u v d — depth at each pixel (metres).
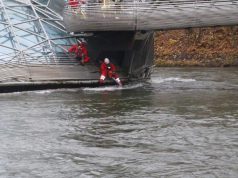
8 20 41.47
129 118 25.83
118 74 41.81
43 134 22.44
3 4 42.59
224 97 33.22
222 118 25.42
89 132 22.72
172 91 37.19
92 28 38.69
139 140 21.05
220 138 21.09
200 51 69.06
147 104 30.48
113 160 18.28
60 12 44.41
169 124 24.12
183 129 22.91
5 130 23.31
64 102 31.58
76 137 21.80
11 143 20.88
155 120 25.20
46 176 16.70
